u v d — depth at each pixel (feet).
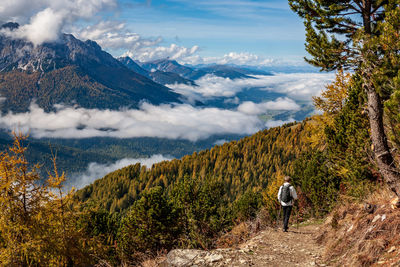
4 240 43.11
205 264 20.24
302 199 39.73
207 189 57.26
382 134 20.75
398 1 20.27
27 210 44.62
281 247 23.66
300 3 25.93
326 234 23.21
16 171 42.27
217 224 39.91
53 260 45.19
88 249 51.67
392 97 16.74
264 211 38.73
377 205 19.13
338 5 23.84
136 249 50.14
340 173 33.86
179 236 50.01
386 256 14.55
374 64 19.76
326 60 24.43
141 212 53.11
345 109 36.78
